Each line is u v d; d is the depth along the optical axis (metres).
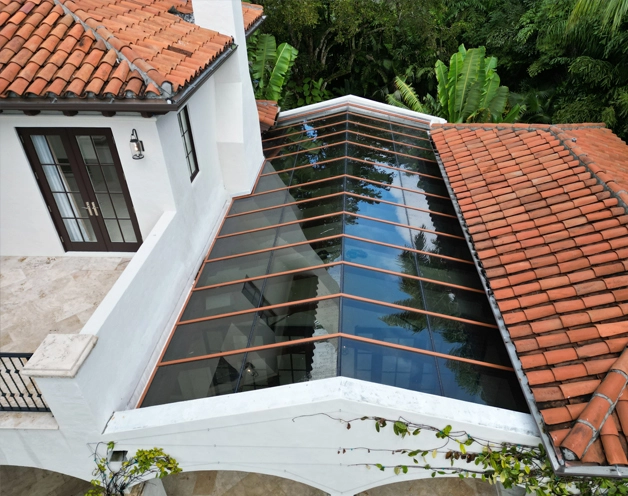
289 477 8.20
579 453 5.88
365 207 12.21
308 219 11.92
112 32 8.89
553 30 23.12
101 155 9.25
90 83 7.66
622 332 7.09
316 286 9.59
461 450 6.96
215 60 10.29
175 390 8.36
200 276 11.02
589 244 8.76
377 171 14.09
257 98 23.16
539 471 6.95
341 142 15.43
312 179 13.85
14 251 10.67
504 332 7.99
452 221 12.25
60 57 8.10
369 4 28.58
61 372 6.16
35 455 7.77
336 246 10.62
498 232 9.97
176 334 9.54
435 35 29.61
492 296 8.76
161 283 9.12
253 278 10.37
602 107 21.55
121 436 7.27
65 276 10.09
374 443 7.31
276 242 11.45
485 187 11.61
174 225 9.65
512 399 7.68
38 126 8.75
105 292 9.62
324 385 6.89
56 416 6.94
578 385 6.65
